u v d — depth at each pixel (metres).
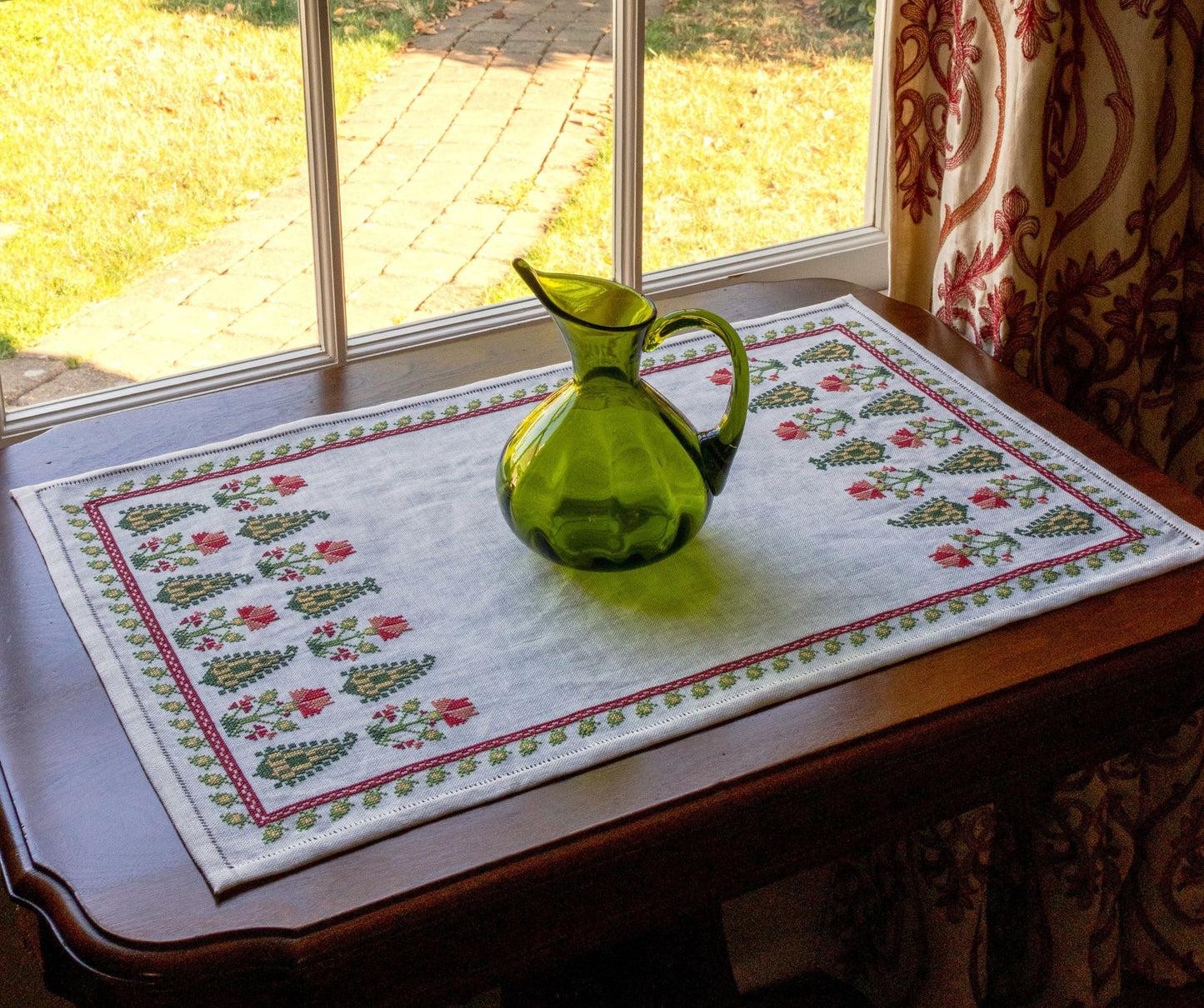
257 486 1.08
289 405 1.21
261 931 0.69
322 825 0.76
